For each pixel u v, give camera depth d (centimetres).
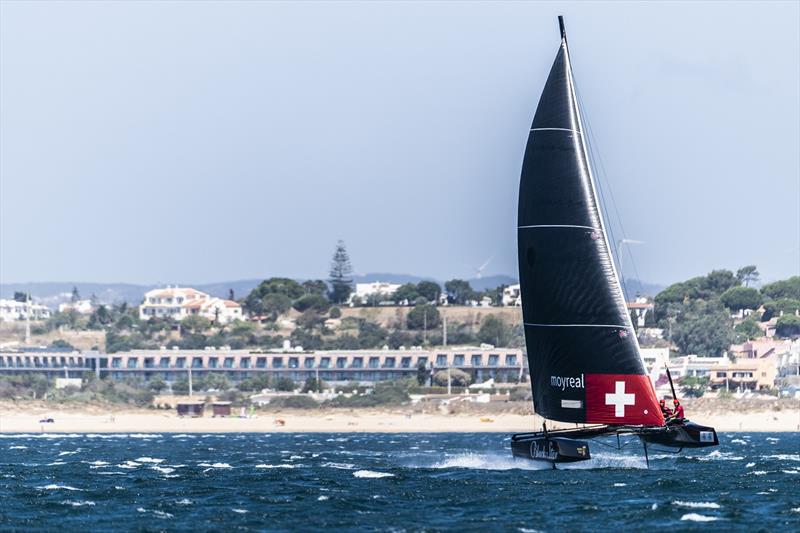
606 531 17138
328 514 18938
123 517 18825
